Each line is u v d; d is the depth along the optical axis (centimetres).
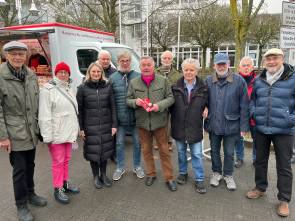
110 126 420
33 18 1906
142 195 403
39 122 347
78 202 385
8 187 430
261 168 384
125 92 430
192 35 2309
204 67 2406
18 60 318
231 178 426
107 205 377
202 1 1878
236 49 683
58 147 374
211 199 390
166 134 420
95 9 1683
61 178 385
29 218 339
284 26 540
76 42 720
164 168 426
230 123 401
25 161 345
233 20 676
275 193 406
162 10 1847
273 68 347
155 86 402
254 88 374
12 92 318
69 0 1720
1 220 346
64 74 370
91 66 400
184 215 351
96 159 412
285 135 353
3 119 316
